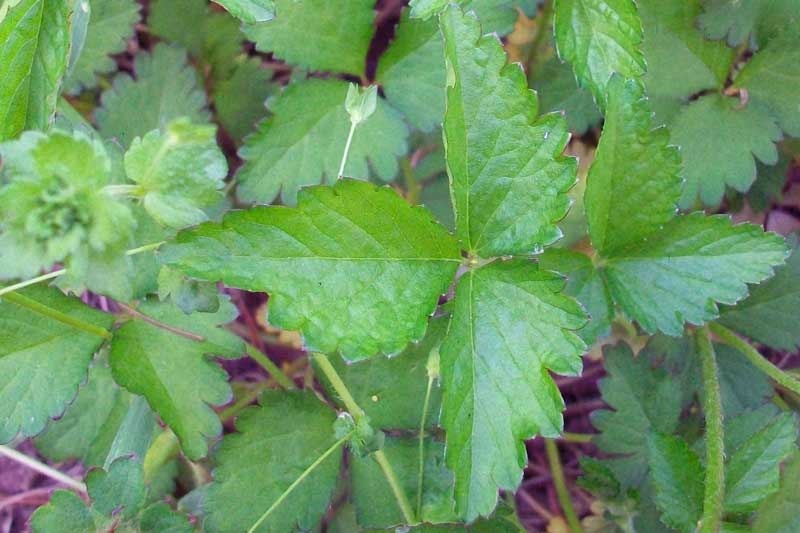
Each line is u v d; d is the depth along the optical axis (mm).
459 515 194
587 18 217
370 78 292
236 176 241
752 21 233
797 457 210
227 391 216
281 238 191
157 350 215
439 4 213
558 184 197
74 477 265
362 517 226
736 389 242
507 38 269
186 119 173
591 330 218
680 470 213
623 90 208
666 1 235
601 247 219
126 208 172
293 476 225
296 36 239
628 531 233
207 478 244
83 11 216
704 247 217
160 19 263
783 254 215
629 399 238
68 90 252
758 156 237
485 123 197
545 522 267
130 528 201
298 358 272
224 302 217
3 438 206
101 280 174
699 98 239
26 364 208
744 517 213
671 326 217
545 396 194
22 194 169
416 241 198
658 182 213
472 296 198
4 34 206
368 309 195
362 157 239
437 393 229
